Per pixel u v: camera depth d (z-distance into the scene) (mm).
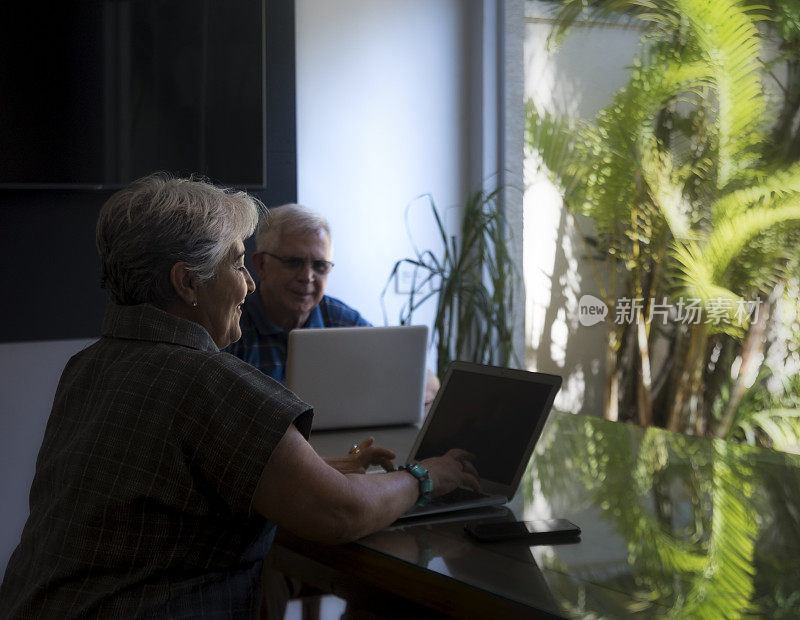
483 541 1344
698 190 3895
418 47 4016
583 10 4043
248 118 3572
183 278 1315
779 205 3674
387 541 1349
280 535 1522
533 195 4117
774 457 1909
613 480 1714
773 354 3717
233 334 1429
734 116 3760
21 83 3250
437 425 1713
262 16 3564
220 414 1209
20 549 1298
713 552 1284
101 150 3367
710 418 3904
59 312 3457
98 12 3334
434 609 1202
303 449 1236
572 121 4074
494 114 4113
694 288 3916
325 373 2168
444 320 3809
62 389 1363
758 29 3668
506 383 1664
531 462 1865
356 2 3881
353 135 3912
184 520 1223
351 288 3949
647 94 3938
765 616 1040
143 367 1246
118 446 1204
